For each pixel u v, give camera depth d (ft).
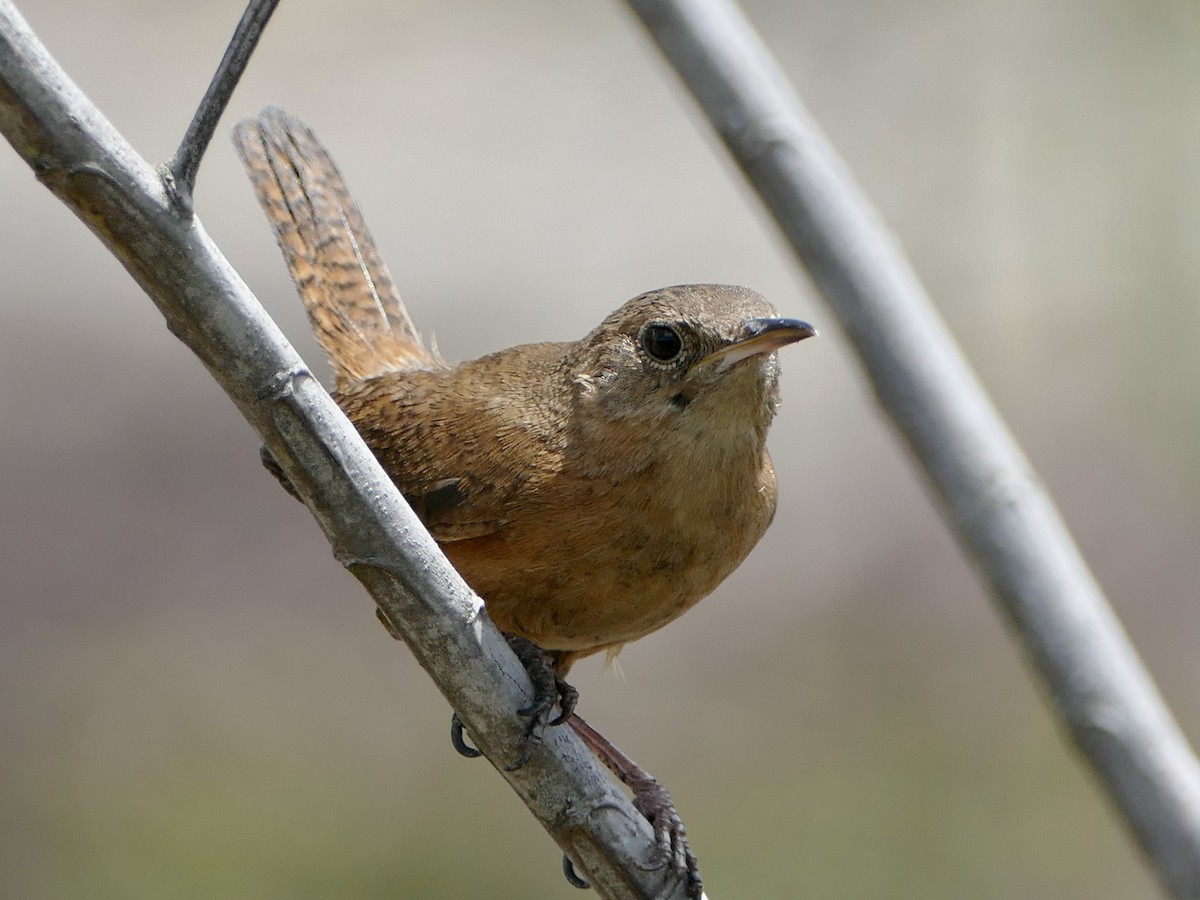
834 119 44.60
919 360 16.19
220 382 14.83
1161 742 14.15
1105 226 43.09
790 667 47.03
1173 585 46.55
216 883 39.19
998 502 15.43
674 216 61.05
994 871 39.42
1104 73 42.19
